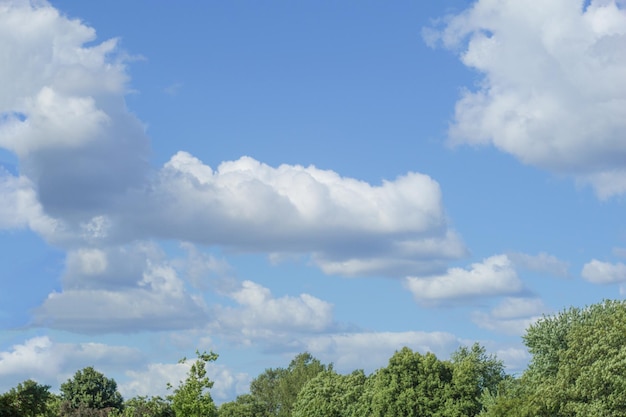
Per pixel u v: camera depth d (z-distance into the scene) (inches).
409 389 3602.4
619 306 2844.5
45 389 1780.3
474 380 3622.0
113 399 4658.0
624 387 2471.7
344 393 4788.4
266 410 7342.5
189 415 2632.9
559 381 2645.2
